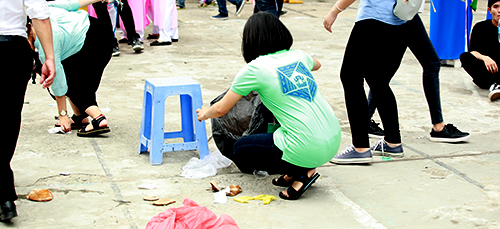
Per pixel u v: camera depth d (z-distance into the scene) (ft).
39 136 12.99
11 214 8.22
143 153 12.04
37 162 11.17
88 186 9.96
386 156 12.08
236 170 11.09
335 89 18.66
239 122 10.73
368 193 9.93
